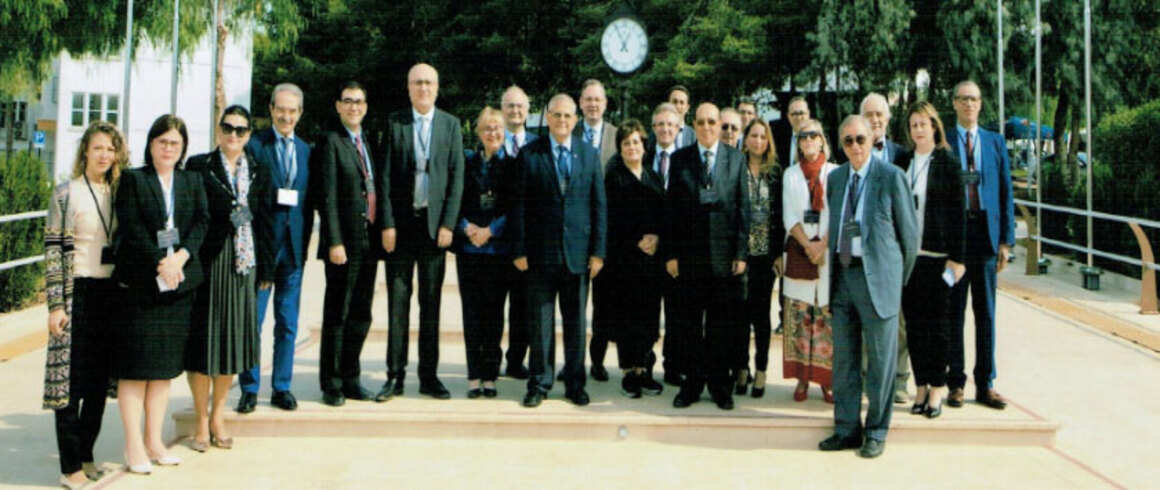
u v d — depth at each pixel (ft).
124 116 30.35
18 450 16.42
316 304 31.60
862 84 58.39
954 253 16.92
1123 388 21.53
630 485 14.82
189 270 14.98
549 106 18.20
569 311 18.33
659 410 17.90
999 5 39.81
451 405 18.04
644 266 19.13
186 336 15.23
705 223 17.80
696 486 14.80
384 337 25.59
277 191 17.04
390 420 17.13
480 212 19.01
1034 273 41.01
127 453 15.10
